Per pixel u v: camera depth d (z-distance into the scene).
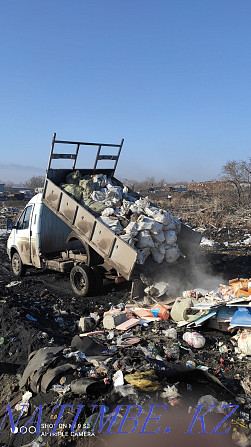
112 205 9.10
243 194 25.88
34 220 10.80
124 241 7.75
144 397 4.36
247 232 17.64
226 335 6.58
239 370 5.34
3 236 19.62
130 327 6.84
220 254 13.19
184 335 6.35
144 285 8.12
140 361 5.25
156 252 8.31
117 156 11.38
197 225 20.16
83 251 10.23
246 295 6.57
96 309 8.30
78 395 4.50
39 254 10.68
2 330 6.72
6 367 5.67
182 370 4.84
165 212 8.61
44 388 4.76
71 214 9.16
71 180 9.92
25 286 10.28
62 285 10.41
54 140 9.41
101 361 5.28
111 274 8.80
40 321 7.34
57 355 5.39
